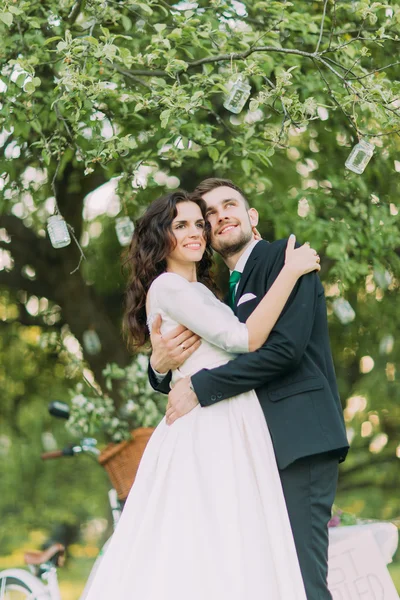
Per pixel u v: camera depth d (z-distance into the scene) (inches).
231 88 164.9
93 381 350.0
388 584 148.6
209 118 269.6
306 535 120.6
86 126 196.2
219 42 198.8
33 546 458.3
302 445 121.1
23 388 376.2
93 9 180.5
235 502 120.2
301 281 126.5
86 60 164.1
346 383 342.0
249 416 125.0
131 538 125.0
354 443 354.6
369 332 320.5
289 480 122.3
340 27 236.5
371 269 266.8
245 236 136.9
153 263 135.3
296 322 123.4
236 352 125.0
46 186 263.6
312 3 243.0
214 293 150.9
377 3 166.2
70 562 484.1
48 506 423.8
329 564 149.6
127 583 119.9
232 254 138.6
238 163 246.7
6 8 170.2
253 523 119.6
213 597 116.6
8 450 404.2
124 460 173.0
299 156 265.3
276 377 126.0
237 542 118.1
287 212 251.0
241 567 116.9
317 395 124.3
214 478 121.6
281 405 124.2
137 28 226.2
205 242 137.3
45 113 206.5
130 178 203.9
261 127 244.1
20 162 240.4
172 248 134.3
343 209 253.9
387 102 157.6
